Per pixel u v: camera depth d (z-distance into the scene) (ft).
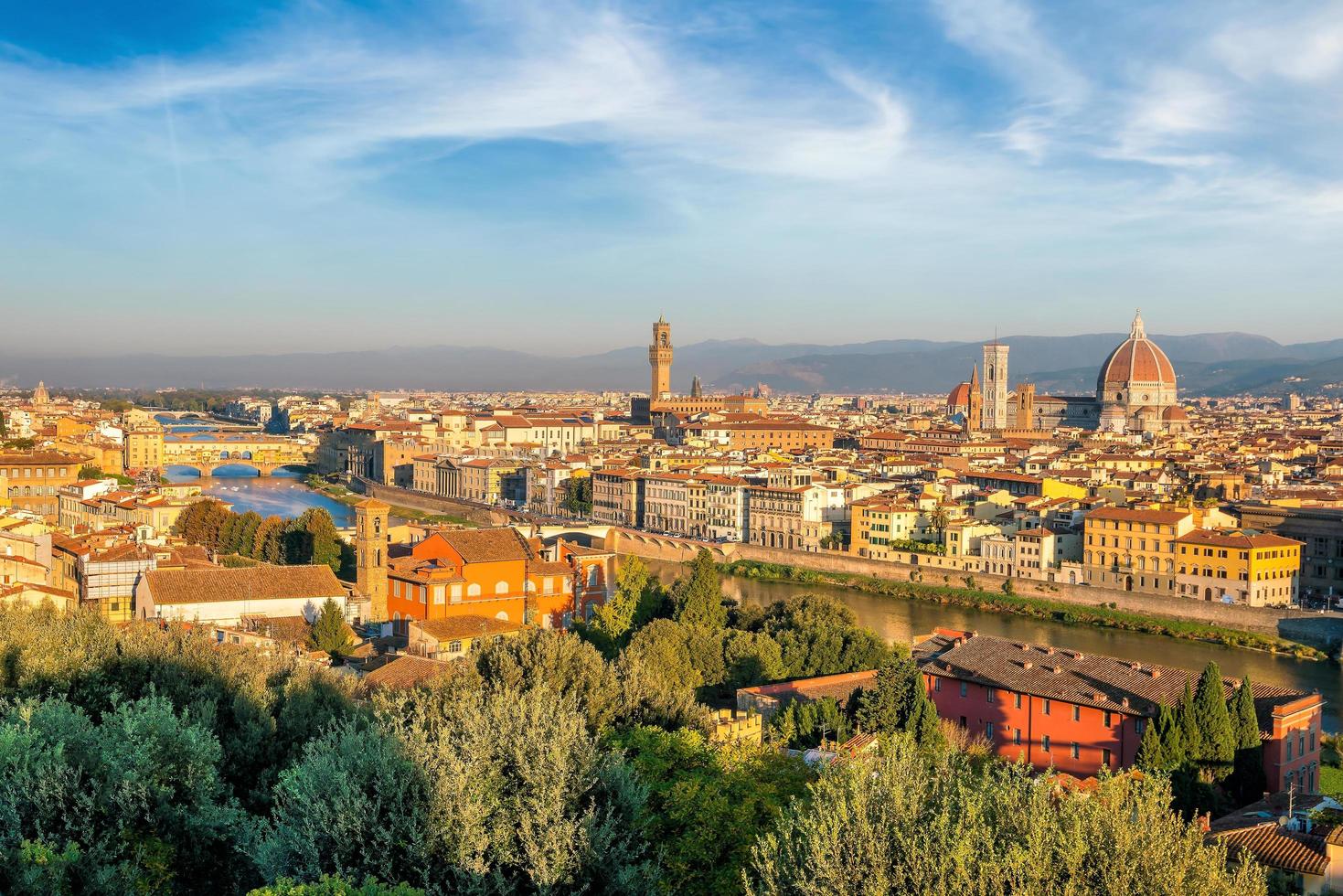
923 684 489.67
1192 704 433.48
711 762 323.16
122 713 287.48
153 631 420.77
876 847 207.21
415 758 256.11
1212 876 202.90
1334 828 304.50
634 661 451.94
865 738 446.19
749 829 271.90
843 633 642.63
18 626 390.42
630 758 334.85
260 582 615.57
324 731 314.14
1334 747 568.82
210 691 351.87
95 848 241.14
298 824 249.96
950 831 208.74
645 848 265.54
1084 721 458.91
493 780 259.39
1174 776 416.26
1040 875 198.39
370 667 518.78
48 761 250.16
